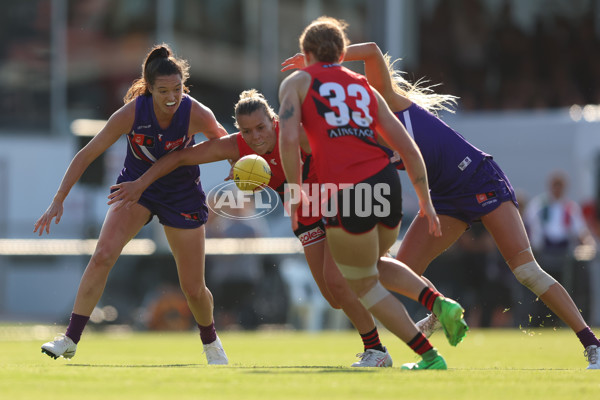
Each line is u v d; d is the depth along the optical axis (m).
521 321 44.56
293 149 15.80
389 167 16.05
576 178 50.00
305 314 45.50
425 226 20.61
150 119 20.00
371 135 16.06
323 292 20.59
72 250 51.41
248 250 45.09
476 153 20.59
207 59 69.69
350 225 15.66
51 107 67.06
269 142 19.41
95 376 15.51
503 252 20.66
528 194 51.22
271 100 71.62
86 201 51.12
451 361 25.62
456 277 44.62
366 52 19.56
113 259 20.17
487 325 44.34
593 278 44.88
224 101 70.50
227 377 15.30
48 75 67.19
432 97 21.78
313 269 20.27
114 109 67.12
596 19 64.31
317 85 16.11
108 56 67.50
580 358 27.08
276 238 48.31
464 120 53.12
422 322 21.84
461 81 64.12
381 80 20.02
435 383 14.48
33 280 52.50
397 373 16.02
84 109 67.12
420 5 66.19
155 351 30.08
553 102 62.84
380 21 66.75
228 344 34.12
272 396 12.95
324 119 15.91
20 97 66.81
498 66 63.91
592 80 63.34
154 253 45.78
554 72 63.56
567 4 64.44
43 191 62.50
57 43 67.50
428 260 20.75
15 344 35.22
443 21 65.38
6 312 52.50
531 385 14.48
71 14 67.56
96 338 40.22
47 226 19.81
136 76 67.12
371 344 19.67
